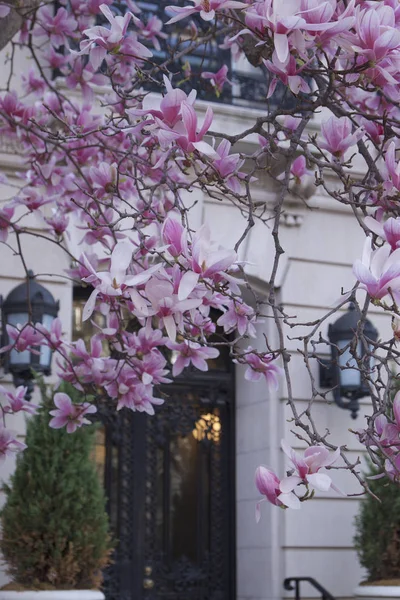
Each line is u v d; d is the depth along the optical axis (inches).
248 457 383.6
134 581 367.9
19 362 298.5
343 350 131.3
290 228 388.2
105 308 186.9
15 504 294.7
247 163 365.1
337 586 367.9
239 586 379.6
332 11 120.0
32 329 200.7
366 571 359.9
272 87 134.6
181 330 118.0
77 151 234.7
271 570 363.6
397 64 126.3
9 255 338.0
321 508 370.9
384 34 121.2
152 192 165.8
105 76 235.3
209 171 162.9
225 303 160.2
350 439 375.2
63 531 290.7
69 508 293.6
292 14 120.6
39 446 295.9
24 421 328.8
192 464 386.0
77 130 208.7
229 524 386.6
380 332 392.8
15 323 299.9
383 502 338.3
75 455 297.1
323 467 110.5
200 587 378.0
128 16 151.1
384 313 394.9
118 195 175.2
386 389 123.7
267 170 158.2
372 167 149.3
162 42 364.5
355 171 380.2
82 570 294.2
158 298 115.4
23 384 303.0
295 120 187.3
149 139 167.9
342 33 123.3
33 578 291.0
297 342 377.7
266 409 375.9
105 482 370.3
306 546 366.9
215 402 391.2
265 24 122.0
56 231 218.5
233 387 394.9
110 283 114.6
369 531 342.0
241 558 380.8
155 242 170.4
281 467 370.6
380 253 109.1
